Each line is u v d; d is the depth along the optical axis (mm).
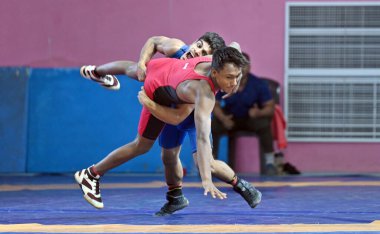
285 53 17703
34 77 17250
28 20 17906
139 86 17109
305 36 17703
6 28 17906
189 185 13812
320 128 17688
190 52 8461
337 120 17688
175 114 8086
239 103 16469
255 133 16656
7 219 9008
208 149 7141
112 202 11000
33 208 10227
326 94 17719
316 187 13453
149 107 8047
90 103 17141
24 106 17141
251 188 8695
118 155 8828
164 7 17812
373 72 17609
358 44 17625
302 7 17688
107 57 17828
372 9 17578
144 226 8281
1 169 17000
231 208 10117
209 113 7328
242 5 17797
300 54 17734
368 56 17625
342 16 17609
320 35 17656
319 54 17688
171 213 9406
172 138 8789
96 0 17859
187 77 7648
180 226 8281
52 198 11602
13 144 17047
